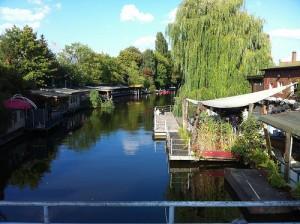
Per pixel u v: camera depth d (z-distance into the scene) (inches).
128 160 880.3
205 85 1253.7
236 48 1194.0
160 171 775.1
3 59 1918.1
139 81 3860.7
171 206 233.6
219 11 1219.9
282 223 243.1
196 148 808.3
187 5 1273.4
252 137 766.5
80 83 2854.3
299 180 511.8
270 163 628.1
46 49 2158.0
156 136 1175.6
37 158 906.1
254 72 1195.9
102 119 1729.8
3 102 1036.5
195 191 639.1
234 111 1164.5
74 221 494.6
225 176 675.4
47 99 1589.6
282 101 924.0
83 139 1173.1
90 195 620.4
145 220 497.7
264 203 227.8
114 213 522.3
